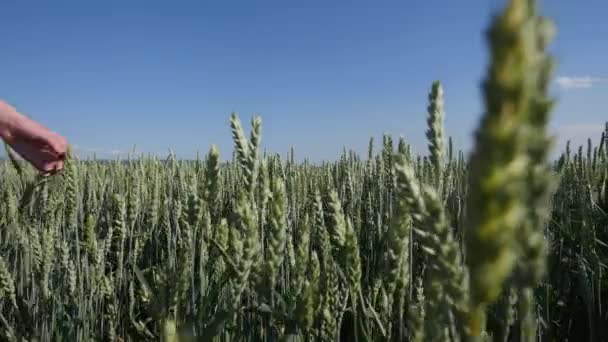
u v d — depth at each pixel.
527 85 0.70
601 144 6.40
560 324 4.20
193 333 2.62
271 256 2.57
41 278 4.50
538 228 1.05
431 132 2.05
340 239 3.02
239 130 2.85
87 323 4.39
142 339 5.00
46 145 3.72
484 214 0.79
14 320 4.66
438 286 1.40
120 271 5.07
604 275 4.54
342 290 2.95
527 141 0.73
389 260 2.55
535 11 0.70
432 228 1.23
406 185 1.39
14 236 6.02
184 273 2.69
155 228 6.21
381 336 3.00
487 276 0.83
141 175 8.30
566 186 5.69
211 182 3.00
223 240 3.72
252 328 3.50
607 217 5.21
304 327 2.62
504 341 1.71
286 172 7.09
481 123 0.72
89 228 4.67
